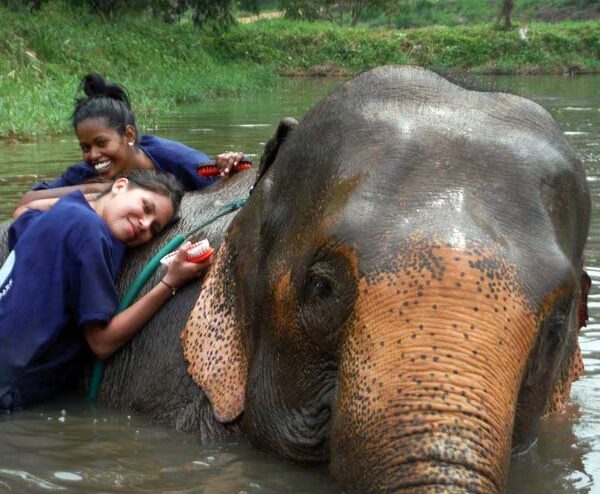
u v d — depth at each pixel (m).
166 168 2.96
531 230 1.49
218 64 16.39
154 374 2.19
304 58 19.72
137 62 13.24
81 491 1.76
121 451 1.96
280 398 1.72
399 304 1.37
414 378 1.31
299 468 1.77
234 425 1.92
